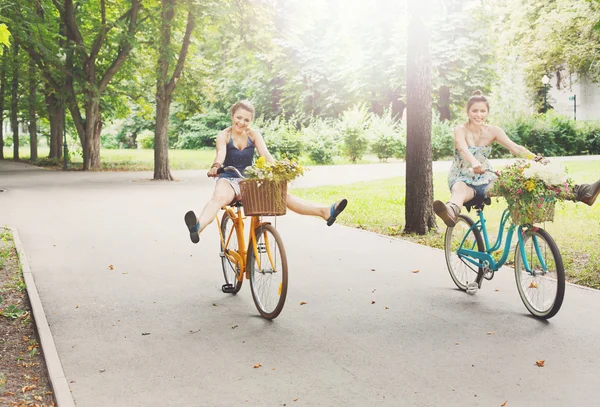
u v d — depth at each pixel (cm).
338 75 4697
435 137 3297
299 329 528
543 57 3684
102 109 3192
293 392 396
